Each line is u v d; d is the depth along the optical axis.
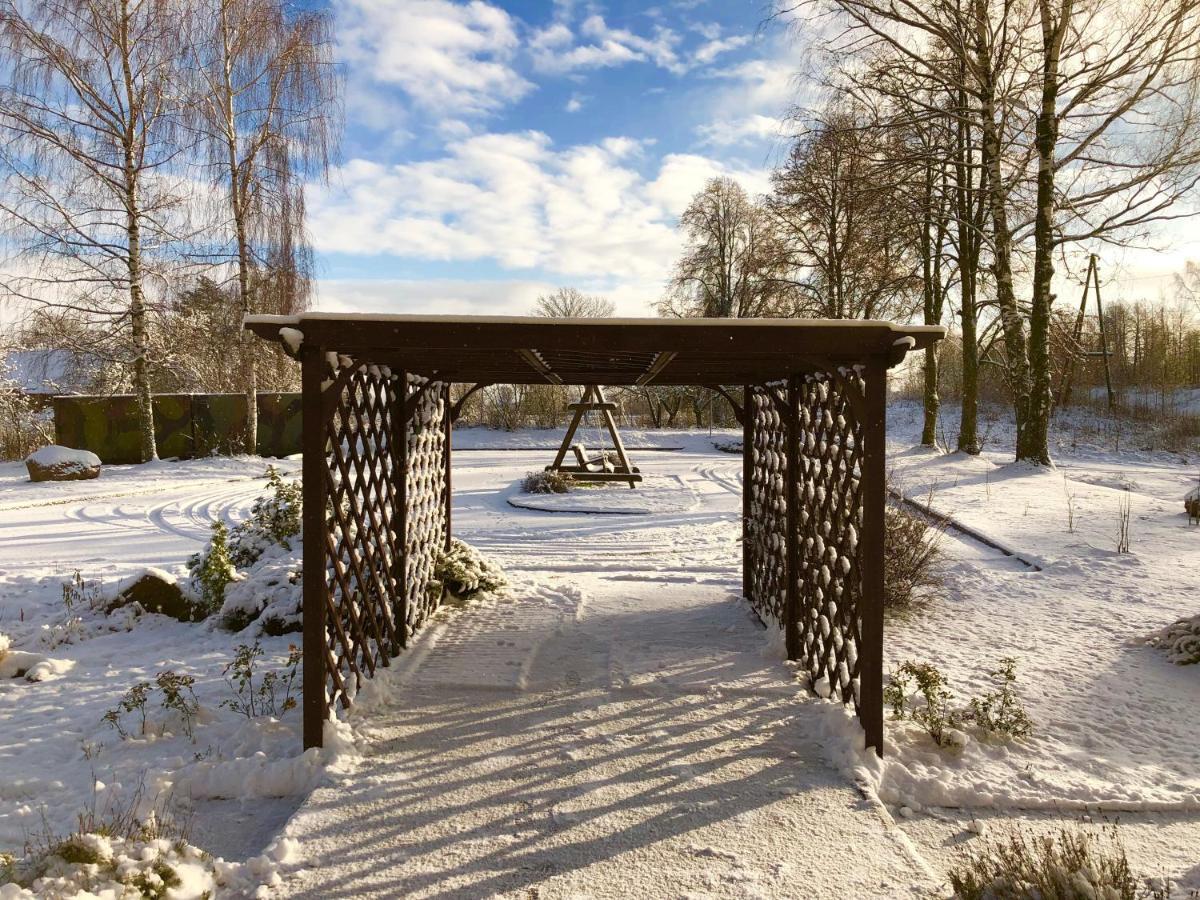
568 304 45.84
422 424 5.99
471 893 2.67
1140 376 33.34
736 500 14.27
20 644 5.58
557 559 9.08
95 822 3.18
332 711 3.91
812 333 3.61
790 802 3.28
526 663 5.06
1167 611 6.46
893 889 2.67
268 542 6.93
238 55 18.34
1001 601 6.90
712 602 6.77
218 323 18.84
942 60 15.73
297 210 19.16
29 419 21.09
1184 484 16.48
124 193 17.77
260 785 3.52
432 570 6.48
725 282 34.69
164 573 6.34
